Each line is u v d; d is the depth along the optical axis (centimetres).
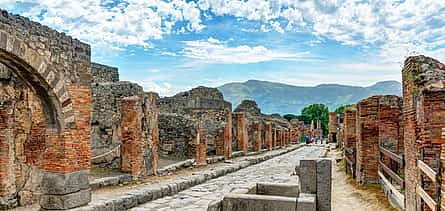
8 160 1127
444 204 588
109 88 2178
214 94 4550
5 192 1116
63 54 1050
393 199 1076
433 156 766
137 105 1623
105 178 1441
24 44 927
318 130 8131
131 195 1231
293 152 4103
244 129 3250
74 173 1058
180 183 1530
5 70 1138
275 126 4816
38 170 1182
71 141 1055
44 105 1034
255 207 886
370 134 1418
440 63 860
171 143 2669
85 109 1112
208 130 3012
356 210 1100
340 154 3030
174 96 4084
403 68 977
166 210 1162
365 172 1418
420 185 779
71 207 1033
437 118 764
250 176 1984
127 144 1611
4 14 880
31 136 1182
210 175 1873
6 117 1126
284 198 874
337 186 1530
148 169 1748
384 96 1396
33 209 1118
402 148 1366
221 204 919
